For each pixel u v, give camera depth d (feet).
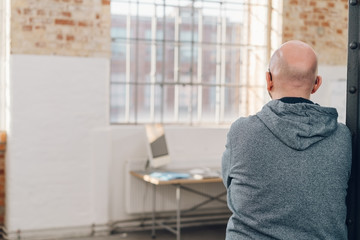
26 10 17.12
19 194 17.30
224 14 20.97
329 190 4.84
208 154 20.17
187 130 19.86
